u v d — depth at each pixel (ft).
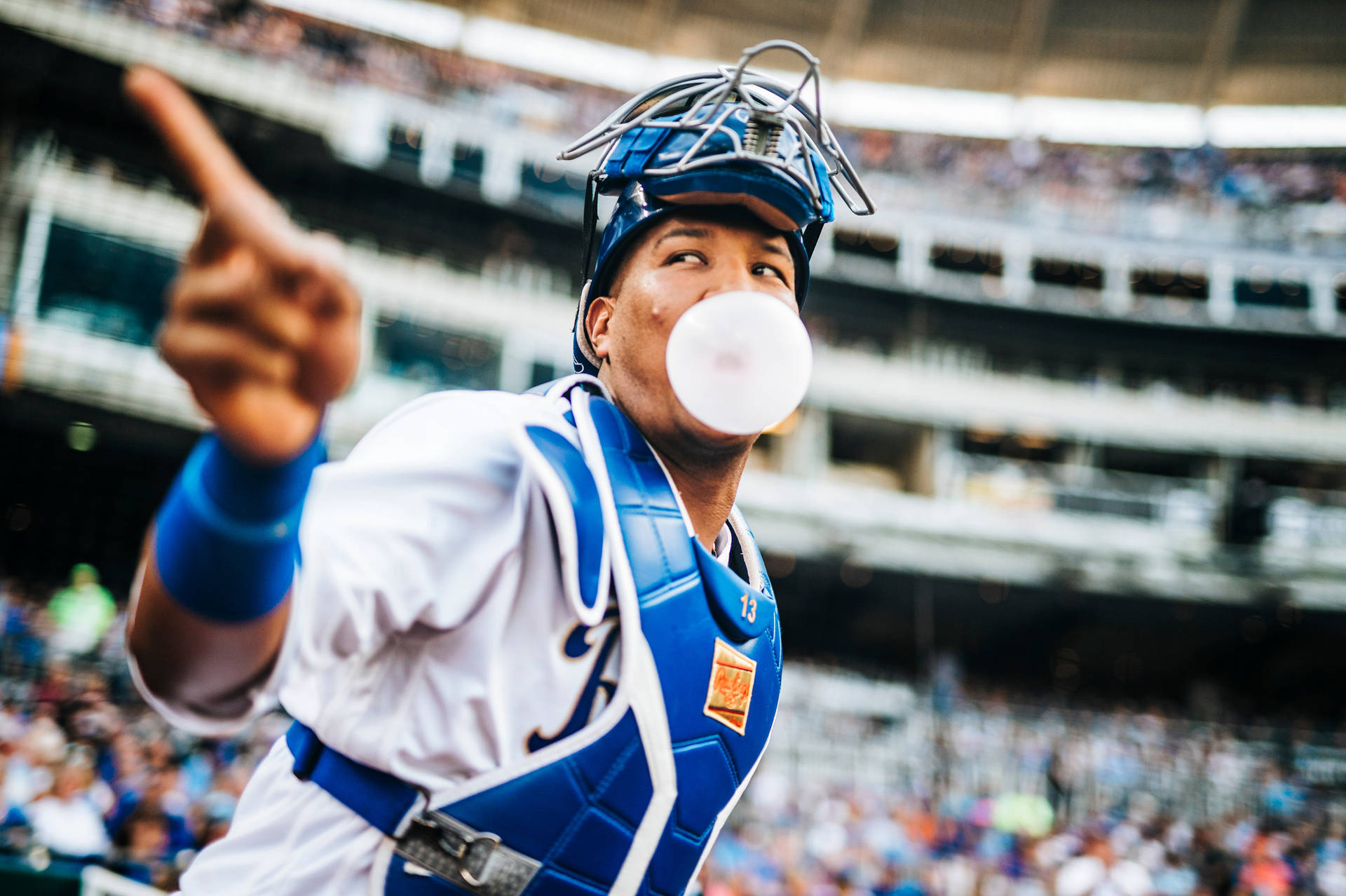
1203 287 90.94
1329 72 100.63
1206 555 77.71
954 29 101.45
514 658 3.10
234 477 2.14
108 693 40.47
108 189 54.39
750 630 3.60
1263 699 83.20
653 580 3.26
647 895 3.30
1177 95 104.32
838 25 100.32
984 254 90.22
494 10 92.38
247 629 2.30
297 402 1.98
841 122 101.45
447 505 2.97
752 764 3.72
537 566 3.13
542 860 3.04
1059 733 62.95
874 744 57.93
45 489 55.21
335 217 67.97
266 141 64.54
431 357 67.31
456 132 70.38
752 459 81.20
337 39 79.10
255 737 37.35
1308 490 86.58
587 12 94.94
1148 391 88.74
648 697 3.18
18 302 50.62
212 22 66.95
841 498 77.87
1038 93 104.83
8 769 24.57
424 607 2.89
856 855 38.17
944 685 69.21
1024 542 77.00
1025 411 84.89
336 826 3.05
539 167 73.41
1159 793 56.49
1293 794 57.16
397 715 3.01
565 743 3.07
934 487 82.94
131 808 27.94
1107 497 82.43
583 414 3.51
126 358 52.44
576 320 4.21
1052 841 43.83
